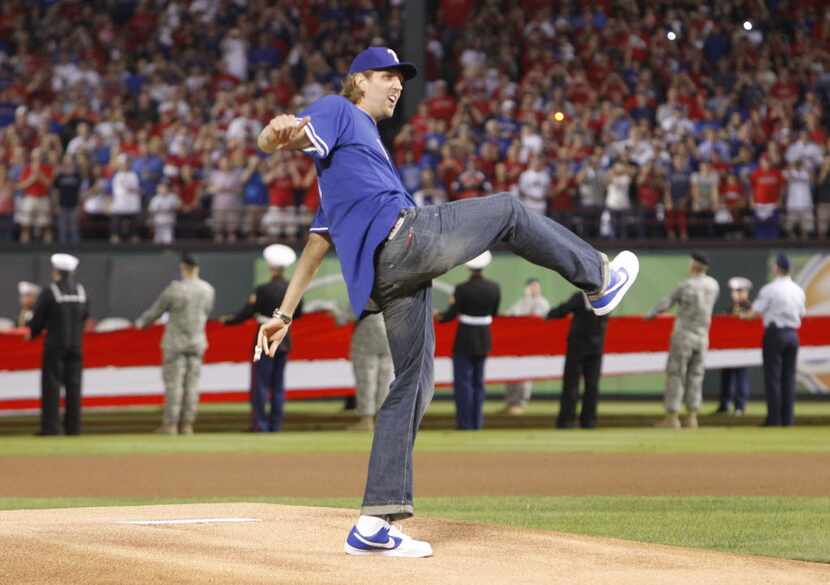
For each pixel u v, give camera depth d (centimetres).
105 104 6181
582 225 5444
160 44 6556
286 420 4638
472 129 5972
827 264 5116
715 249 5216
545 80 6156
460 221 1223
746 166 5669
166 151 5747
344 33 6531
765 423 4228
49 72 6356
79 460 3000
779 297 4166
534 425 4300
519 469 2723
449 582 1105
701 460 2931
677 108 5938
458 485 2408
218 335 4231
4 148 5744
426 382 1284
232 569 1135
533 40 6462
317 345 4272
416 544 1268
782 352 4191
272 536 1392
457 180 5550
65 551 1182
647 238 5378
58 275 3956
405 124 6069
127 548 1239
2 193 5503
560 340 4381
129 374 4191
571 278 1278
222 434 3972
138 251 5297
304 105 6053
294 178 5516
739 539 1653
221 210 5488
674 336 4125
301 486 2394
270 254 3969
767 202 5425
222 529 1441
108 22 6662
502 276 5191
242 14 6581
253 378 4019
